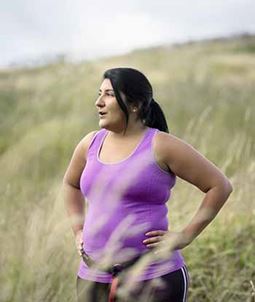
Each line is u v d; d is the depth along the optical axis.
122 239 4.39
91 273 4.51
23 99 14.82
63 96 14.95
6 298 4.96
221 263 6.64
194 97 14.93
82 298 4.54
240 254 6.79
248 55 35.53
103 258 4.42
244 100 14.98
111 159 4.51
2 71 17.28
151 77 17.77
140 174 4.41
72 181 4.94
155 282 4.39
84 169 4.65
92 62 17.14
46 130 12.88
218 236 6.97
